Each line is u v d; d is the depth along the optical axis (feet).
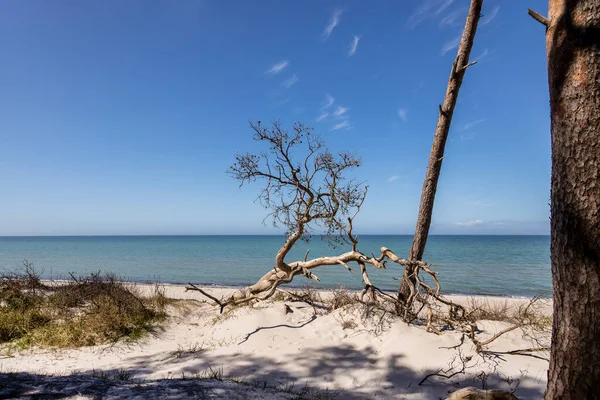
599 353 9.23
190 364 21.47
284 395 16.21
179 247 237.45
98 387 13.52
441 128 27.89
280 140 29.35
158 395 13.44
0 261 117.91
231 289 56.39
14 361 22.56
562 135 9.82
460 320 26.07
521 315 28.40
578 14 9.60
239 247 233.96
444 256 140.97
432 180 28.07
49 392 12.49
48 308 31.48
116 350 24.94
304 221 30.35
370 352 21.54
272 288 31.55
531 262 112.98
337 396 17.03
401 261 27.81
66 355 23.81
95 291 33.63
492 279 73.87
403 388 17.69
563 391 9.81
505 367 18.85
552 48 10.22
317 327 25.62
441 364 19.39
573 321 9.57
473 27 26.81
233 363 21.30
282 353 22.13
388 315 25.96
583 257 9.37
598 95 9.30
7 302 32.24
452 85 27.55
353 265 92.68
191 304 37.65
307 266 34.42
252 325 27.02
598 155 9.23
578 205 9.47
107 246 261.65
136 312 31.14
